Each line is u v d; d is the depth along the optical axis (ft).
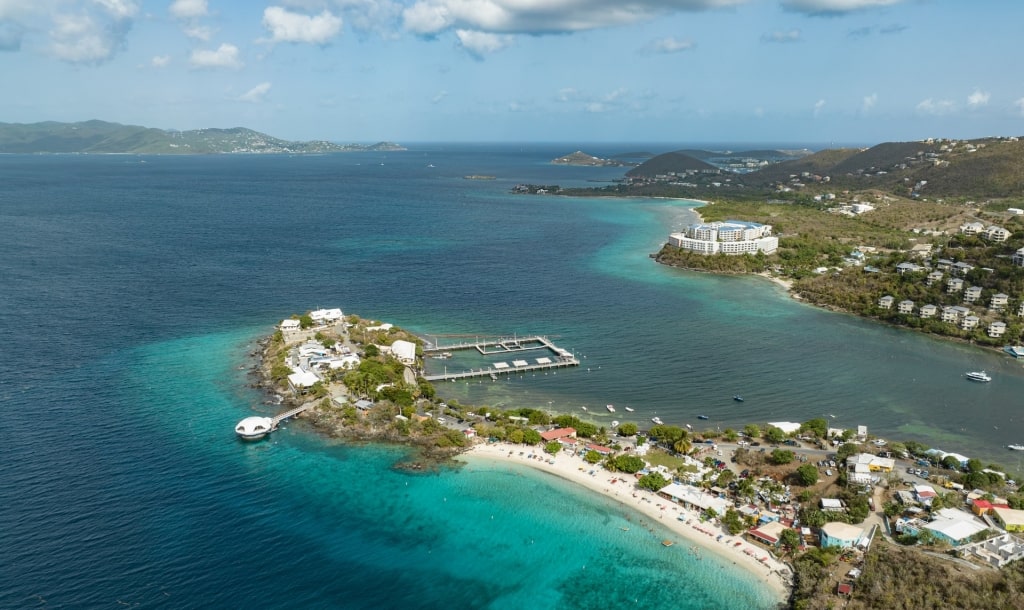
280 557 509.76
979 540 498.28
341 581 487.61
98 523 534.78
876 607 442.50
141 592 462.19
